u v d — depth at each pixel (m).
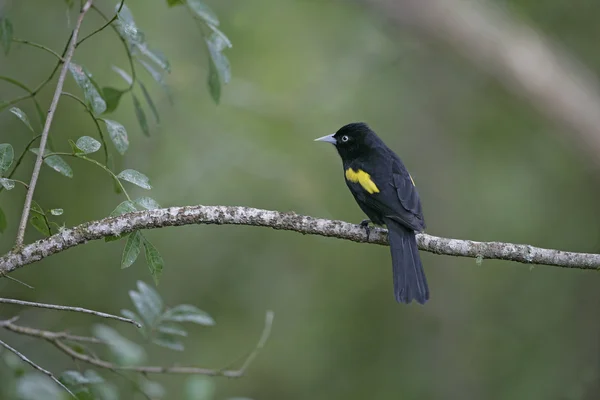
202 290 13.51
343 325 14.23
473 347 14.86
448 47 16.45
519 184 15.82
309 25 16.11
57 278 12.18
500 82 16.34
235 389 13.23
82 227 6.38
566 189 15.95
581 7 16.42
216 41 7.92
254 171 13.70
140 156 12.91
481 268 15.56
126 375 8.27
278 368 13.59
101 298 12.35
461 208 15.82
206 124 13.73
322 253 14.41
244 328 13.62
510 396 14.41
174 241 13.49
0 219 7.59
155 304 8.02
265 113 14.42
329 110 15.38
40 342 11.23
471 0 16.61
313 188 14.05
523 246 7.21
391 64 16.72
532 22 16.70
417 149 16.42
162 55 7.93
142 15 13.80
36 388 7.98
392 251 7.90
